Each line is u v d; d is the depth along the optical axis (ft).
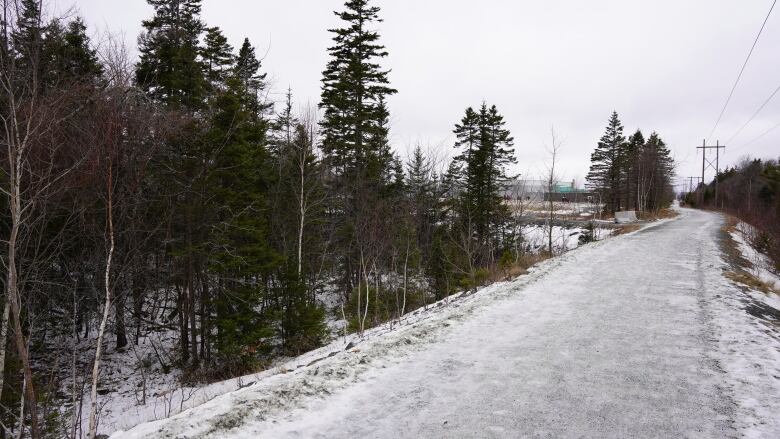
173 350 54.03
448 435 14.01
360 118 71.00
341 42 71.46
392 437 13.89
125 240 39.70
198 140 45.32
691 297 33.96
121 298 41.57
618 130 184.55
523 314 29.96
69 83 28.48
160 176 45.16
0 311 32.24
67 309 41.88
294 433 14.10
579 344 23.39
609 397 16.78
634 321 27.76
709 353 21.65
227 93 46.93
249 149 51.31
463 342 24.06
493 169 102.63
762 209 111.86
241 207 51.65
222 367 46.21
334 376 18.98
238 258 47.55
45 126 25.34
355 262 70.90
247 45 65.57
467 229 84.48
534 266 54.44
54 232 36.24
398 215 67.41
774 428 14.10
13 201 21.56
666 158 226.58
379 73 71.51
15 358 31.89
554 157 91.15
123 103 32.58
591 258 56.13
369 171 72.79
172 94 51.55
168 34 53.06
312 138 63.46
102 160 29.19
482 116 102.58
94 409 22.40
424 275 79.05
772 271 56.03
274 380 19.02
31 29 21.65
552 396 16.94
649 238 80.59
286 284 53.93
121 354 52.49
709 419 14.88
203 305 49.19
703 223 119.65
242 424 14.48
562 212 174.91
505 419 15.06
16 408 30.40
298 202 65.21
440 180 94.73
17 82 22.90
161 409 34.06
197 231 47.65
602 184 204.85
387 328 43.16
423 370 19.89
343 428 14.52
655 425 14.51
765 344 22.56
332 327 63.16
